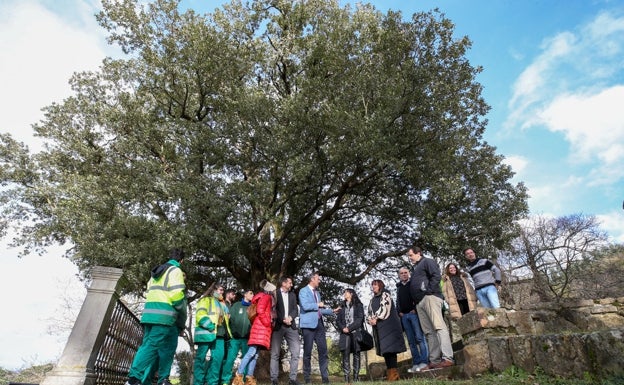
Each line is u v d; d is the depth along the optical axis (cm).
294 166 1213
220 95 1390
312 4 1470
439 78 1254
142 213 1202
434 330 643
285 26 1498
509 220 1432
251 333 682
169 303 523
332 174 1411
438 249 1430
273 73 1584
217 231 1172
